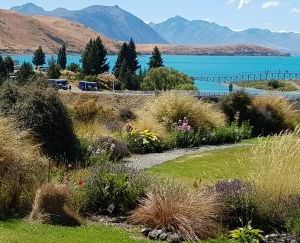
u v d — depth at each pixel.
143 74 85.25
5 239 6.11
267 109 20.39
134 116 22.98
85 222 7.45
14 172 7.82
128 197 8.05
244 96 20.28
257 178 8.18
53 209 7.23
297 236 7.29
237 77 117.94
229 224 7.55
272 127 20.11
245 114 19.94
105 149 13.40
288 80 105.44
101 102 59.34
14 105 11.56
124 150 14.03
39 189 7.50
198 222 7.16
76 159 11.72
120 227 7.35
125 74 82.88
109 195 8.04
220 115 19.12
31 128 11.20
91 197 8.03
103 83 82.69
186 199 7.53
